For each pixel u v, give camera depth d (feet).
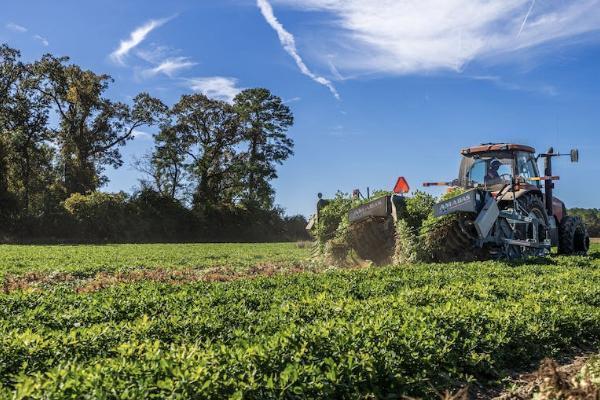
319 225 63.41
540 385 17.94
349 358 18.56
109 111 188.85
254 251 94.63
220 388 15.97
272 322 24.50
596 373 20.66
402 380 19.33
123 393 14.70
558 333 26.04
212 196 202.59
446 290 32.40
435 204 51.26
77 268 56.59
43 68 171.12
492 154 61.41
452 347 22.12
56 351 19.74
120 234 156.66
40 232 149.07
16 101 169.17
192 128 205.46
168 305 29.76
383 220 57.88
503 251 53.78
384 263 57.11
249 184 208.74
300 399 16.65
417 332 21.65
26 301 30.60
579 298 32.27
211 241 179.52
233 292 33.37
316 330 20.58
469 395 20.48
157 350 18.38
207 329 23.70
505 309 27.17
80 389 14.96
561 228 66.69
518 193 56.39
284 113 215.51
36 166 177.06
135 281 46.16
